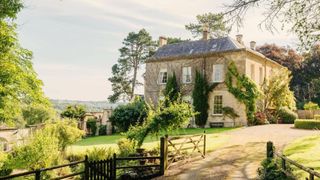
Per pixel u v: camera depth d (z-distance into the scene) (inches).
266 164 461.7
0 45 526.6
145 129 654.5
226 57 1330.0
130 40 2583.7
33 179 545.0
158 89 1517.0
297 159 553.6
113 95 2583.7
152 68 1549.0
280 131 978.7
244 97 1267.2
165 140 561.0
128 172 527.2
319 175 263.4
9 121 582.9
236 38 1534.2
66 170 621.9
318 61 2015.3
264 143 776.3
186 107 661.3
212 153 700.0
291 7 457.4
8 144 825.5
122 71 2588.6
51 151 616.4
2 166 612.1
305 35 465.4
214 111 1342.3
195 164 603.8
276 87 1348.4
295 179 358.9
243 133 967.6
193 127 1352.1
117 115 1301.7
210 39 1459.2
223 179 486.0
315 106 1535.4
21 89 555.8
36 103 597.6
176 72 1465.3
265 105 1355.8
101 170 459.8
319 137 741.9
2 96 541.6
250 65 1332.4
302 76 2092.8
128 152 636.7
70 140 726.5
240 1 466.6
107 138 1152.8
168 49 1578.5
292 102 1419.8
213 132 1057.5
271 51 2122.3
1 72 522.0
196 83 1378.0
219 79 1347.2
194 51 1455.5
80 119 1469.0
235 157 646.5
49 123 754.8
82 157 694.5
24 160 602.9
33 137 644.1
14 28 552.4
